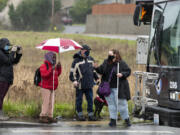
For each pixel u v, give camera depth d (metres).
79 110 23.41
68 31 170.88
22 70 33.91
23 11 164.62
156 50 23.69
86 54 23.08
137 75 25.00
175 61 21.95
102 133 19.28
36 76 22.19
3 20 163.75
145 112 23.84
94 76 23.86
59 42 21.97
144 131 20.17
